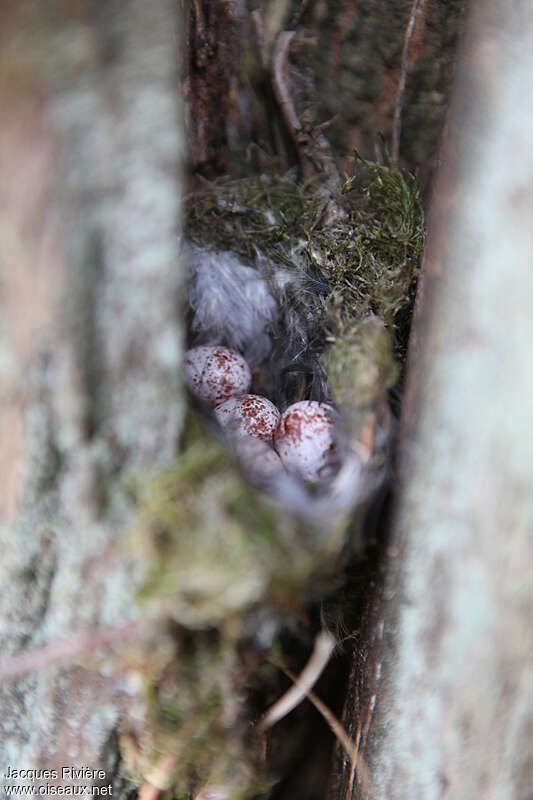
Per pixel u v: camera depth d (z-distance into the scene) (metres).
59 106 0.33
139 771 0.37
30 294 0.34
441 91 0.40
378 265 0.39
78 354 0.34
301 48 0.40
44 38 0.33
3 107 0.33
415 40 0.40
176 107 0.33
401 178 0.39
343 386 0.37
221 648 0.35
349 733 0.38
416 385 0.35
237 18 0.40
